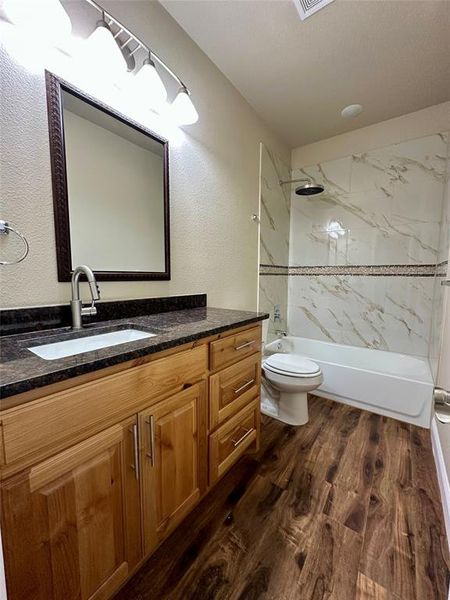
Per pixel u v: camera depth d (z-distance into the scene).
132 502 0.82
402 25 1.41
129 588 0.89
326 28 1.44
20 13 0.84
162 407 0.90
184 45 1.50
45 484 0.61
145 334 1.13
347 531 1.09
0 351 0.76
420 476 1.39
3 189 0.89
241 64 1.71
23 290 0.96
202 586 0.89
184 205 1.61
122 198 1.29
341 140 2.55
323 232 2.70
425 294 2.23
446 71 1.75
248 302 2.27
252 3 1.32
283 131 2.48
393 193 2.32
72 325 1.04
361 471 1.43
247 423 1.43
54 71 1.00
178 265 1.60
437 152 2.12
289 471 1.43
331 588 0.89
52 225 1.03
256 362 1.48
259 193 2.31
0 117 0.87
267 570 0.94
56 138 1.01
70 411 0.65
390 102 2.08
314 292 2.79
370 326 2.50
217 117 1.79
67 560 0.67
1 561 0.52
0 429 0.53
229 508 1.19
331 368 2.22
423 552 1.01
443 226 2.04
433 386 1.80
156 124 1.40
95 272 1.18
